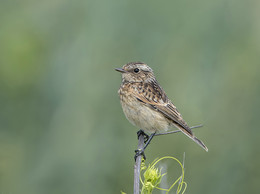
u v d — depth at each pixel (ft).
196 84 39.96
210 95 40.01
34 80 48.11
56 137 38.50
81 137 38.17
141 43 40.42
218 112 40.96
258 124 40.57
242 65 41.04
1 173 42.45
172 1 40.73
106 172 37.86
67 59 40.27
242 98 41.01
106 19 40.57
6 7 49.08
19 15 48.88
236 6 40.91
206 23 40.60
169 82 40.50
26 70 49.55
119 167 38.47
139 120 38.32
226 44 40.68
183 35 40.73
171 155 42.34
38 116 41.06
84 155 37.70
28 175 39.11
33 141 40.24
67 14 42.47
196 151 42.45
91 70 39.65
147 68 39.63
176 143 42.91
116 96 39.65
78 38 40.68
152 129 38.55
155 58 40.42
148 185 26.55
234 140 40.91
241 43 40.83
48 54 42.83
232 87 40.81
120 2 40.50
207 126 41.34
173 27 40.78
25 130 43.98
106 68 39.99
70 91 39.29
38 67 48.65
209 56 40.06
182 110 40.73
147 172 26.86
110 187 37.86
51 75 40.29
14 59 49.37
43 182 37.88
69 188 37.50
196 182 41.29
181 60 40.60
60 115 38.99
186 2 40.91
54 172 37.81
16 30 49.32
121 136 39.27
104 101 39.29
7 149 43.98
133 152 39.04
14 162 43.16
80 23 41.55
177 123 37.86
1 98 47.55
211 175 40.86
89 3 41.06
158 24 40.73
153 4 40.63
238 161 40.37
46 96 40.06
